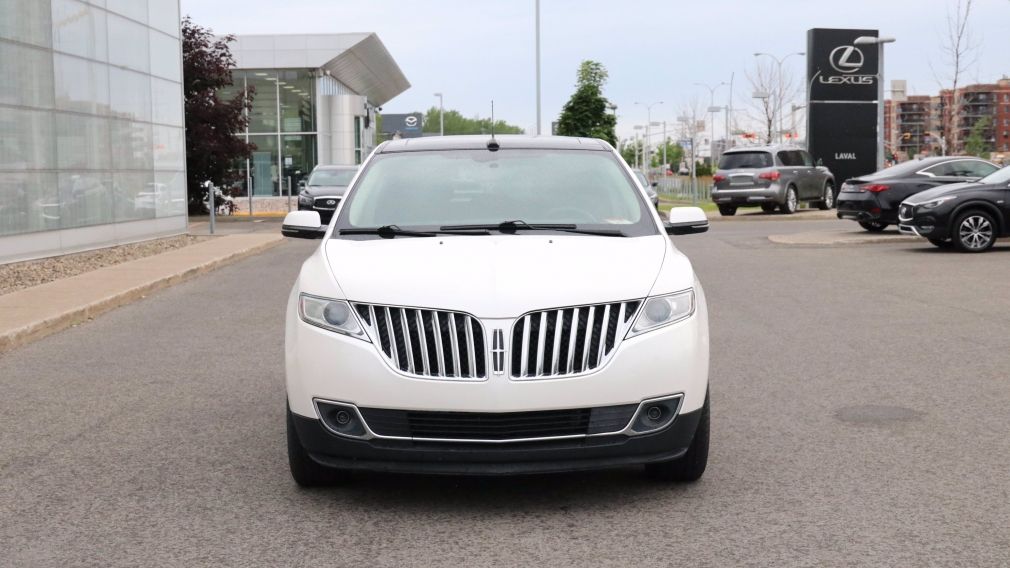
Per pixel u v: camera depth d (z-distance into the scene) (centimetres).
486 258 499
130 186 2139
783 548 425
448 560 419
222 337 1010
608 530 452
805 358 855
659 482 522
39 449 606
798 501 488
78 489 525
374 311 468
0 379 820
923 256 1669
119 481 538
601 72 4350
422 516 476
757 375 790
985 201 1697
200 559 423
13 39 1633
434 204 580
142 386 785
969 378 765
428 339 461
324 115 4984
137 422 669
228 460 576
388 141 664
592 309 465
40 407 718
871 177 2092
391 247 528
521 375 455
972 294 1215
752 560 412
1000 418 644
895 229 2234
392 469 464
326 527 462
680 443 477
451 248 518
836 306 1148
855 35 3528
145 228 2222
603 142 654
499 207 577
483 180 599
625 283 477
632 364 462
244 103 3444
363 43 5084
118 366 868
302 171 4944
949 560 408
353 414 464
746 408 683
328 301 479
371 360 460
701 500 493
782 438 605
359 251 524
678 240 2147
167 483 533
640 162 11038
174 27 2431
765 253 1805
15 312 1093
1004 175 1745
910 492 498
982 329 977
